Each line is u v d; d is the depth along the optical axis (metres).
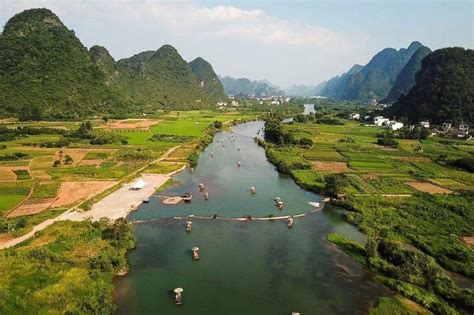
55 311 47.38
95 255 63.69
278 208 94.75
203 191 108.12
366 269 64.94
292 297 56.38
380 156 156.88
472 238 75.88
